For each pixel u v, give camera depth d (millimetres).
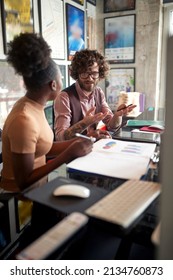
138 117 1673
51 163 836
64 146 1068
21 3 1917
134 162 835
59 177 735
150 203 559
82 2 2795
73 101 1536
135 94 2670
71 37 2668
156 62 2943
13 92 1944
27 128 823
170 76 358
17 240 690
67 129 1331
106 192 633
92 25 3078
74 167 802
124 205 541
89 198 599
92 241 515
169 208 371
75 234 480
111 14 3057
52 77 890
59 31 2455
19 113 857
